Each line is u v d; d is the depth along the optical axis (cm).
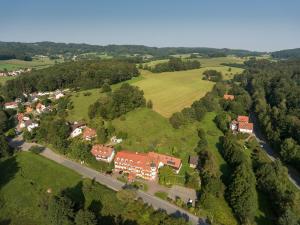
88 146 14450
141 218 9694
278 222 9412
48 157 14400
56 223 9088
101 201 10556
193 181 11900
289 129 16462
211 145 15862
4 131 17988
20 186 11669
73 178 12175
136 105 18212
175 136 16075
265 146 16700
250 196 10112
